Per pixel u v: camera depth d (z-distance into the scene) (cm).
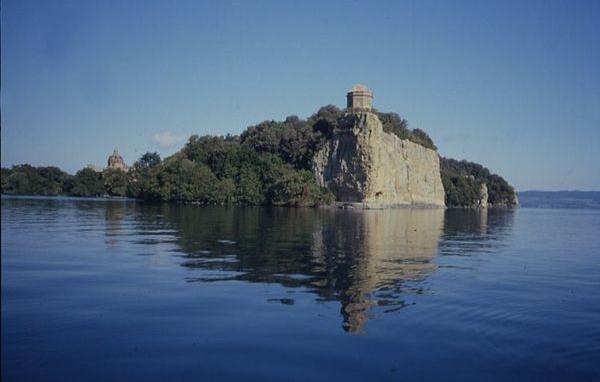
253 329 1327
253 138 15338
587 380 1055
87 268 2175
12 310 1463
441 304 1650
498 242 4200
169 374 1033
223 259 2512
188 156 14375
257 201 12244
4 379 987
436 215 10194
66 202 9969
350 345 1222
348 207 12350
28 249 2770
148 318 1406
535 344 1270
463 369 1096
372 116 13250
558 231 6166
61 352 1134
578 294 1914
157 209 8250
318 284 1922
